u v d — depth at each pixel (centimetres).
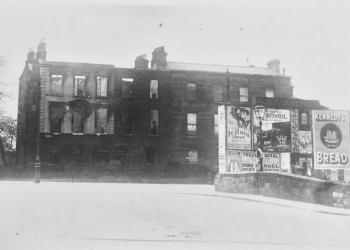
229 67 4469
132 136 4038
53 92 3869
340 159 2303
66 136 3847
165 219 1368
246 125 2458
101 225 1266
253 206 1683
